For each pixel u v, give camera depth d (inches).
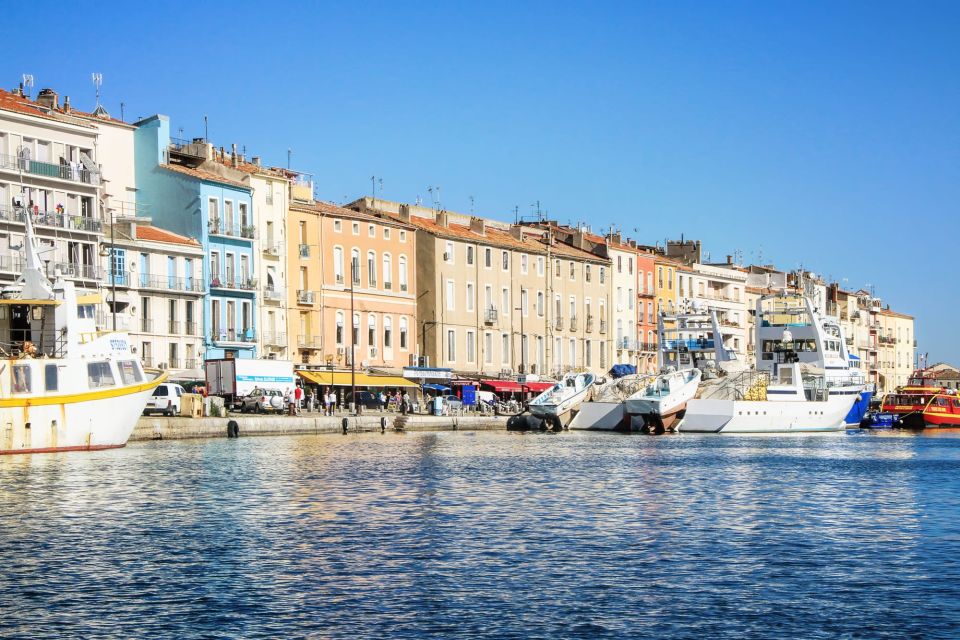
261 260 3917.3
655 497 1712.6
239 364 3348.9
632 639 901.8
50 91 3609.7
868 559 1200.8
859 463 2426.2
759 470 2204.7
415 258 4461.1
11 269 3166.8
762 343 3924.7
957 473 2172.7
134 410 2377.0
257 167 4028.1
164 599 1011.3
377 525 1398.9
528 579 1093.8
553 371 4968.0
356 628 925.8
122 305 3449.8
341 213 4151.1
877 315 7623.0
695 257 6210.6
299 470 2033.7
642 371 5556.1
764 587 1067.3
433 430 3641.7
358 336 4192.9
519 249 4832.7
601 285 5295.3
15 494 1648.6
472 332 4594.0
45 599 1009.5
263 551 1221.1
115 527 1368.1
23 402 2202.3
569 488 1819.6
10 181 3213.6
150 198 3823.8
